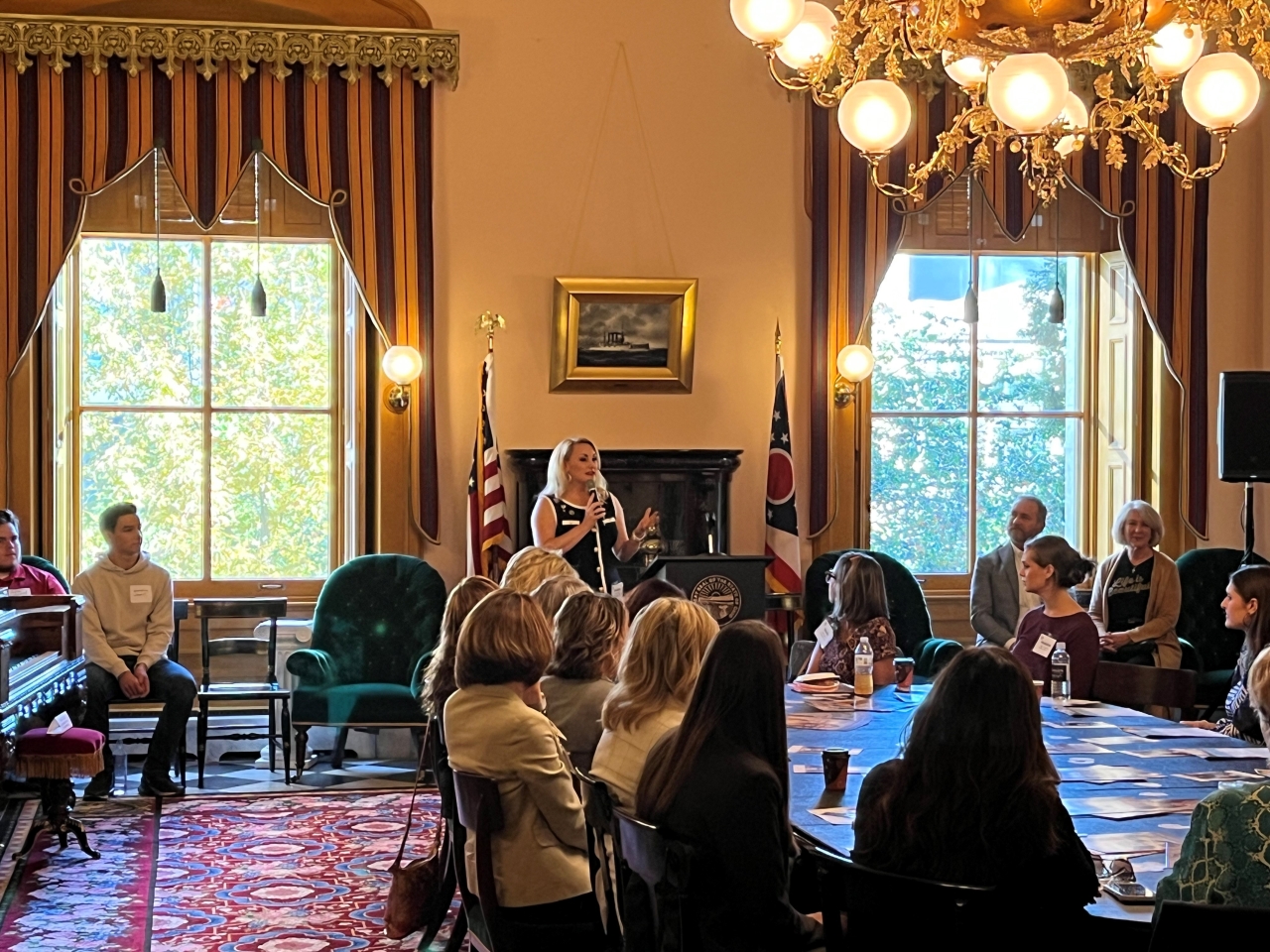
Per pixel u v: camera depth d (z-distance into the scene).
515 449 8.51
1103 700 5.84
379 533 8.57
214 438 8.77
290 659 7.64
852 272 8.82
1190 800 4.00
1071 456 9.47
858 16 5.89
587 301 8.68
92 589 7.64
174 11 8.28
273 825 6.69
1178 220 9.01
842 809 3.89
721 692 3.19
